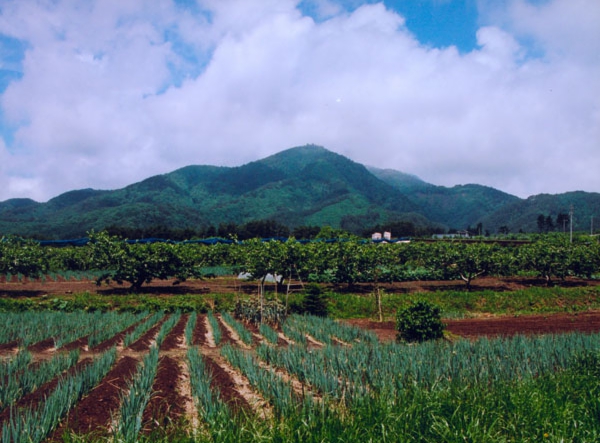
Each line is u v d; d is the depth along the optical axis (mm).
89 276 42906
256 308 23453
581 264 39531
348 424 6871
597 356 10789
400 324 17109
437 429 6719
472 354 11773
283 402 8039
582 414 7621
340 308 27938
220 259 42812
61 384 9422
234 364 12773
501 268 36688
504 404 7750
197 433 6746
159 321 23453
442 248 38344
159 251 33094
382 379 9320
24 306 26281
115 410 8523
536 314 28250
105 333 17750
